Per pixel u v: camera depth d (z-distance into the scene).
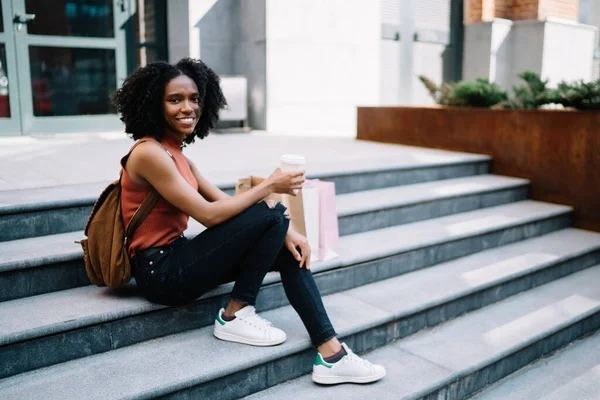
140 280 2.09
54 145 4.93
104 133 5.93
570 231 4.10
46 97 5.72
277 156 4.38
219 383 2.01
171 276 2.05
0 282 2.12
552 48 7.96
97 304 2.12
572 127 4.12
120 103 2.04
